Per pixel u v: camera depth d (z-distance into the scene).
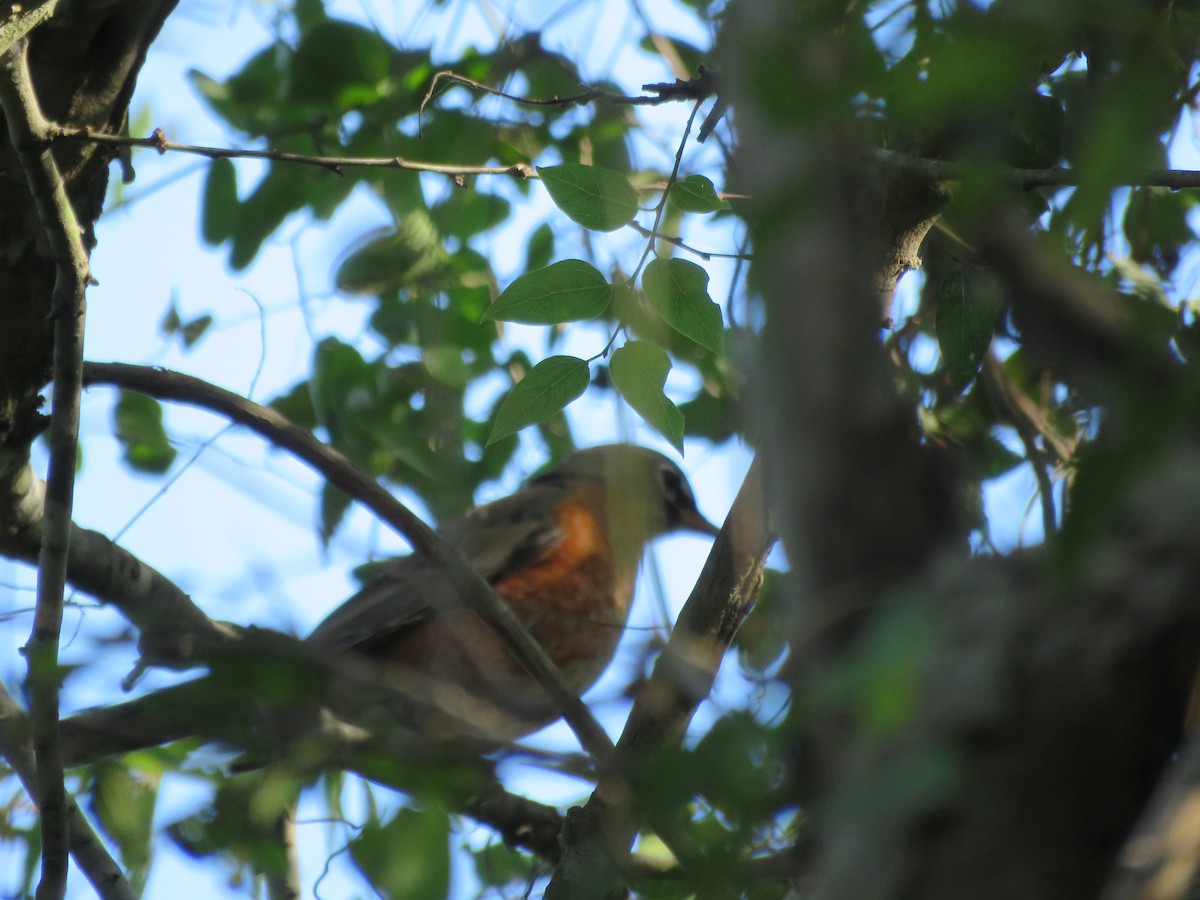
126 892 6.41
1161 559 2.70
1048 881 2.54
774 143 2.45
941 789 2.46
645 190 7.49
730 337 5.54
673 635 4.91
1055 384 6.59
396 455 8.94
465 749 3.62
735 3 2.46
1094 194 2.20
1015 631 2.69
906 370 2.81
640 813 3.12
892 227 5.48
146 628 3.84
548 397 5.70
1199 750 2.34
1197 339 5.74
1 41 5.31
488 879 7.43
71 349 6.08
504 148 9.39
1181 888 2.21
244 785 5.39
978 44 2.15
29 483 7.54
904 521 2.62
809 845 3.06
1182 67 3.47
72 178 6.87
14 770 6.60
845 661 2.58
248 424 7.09
